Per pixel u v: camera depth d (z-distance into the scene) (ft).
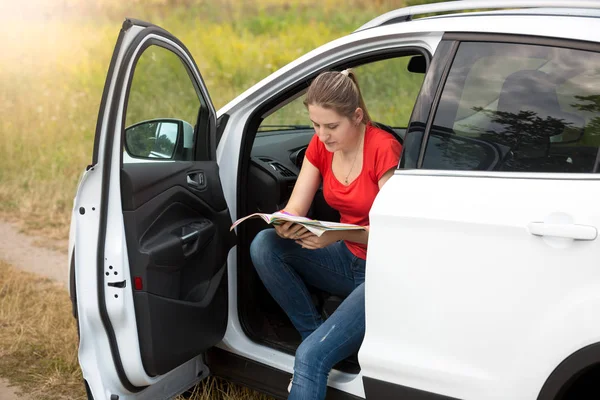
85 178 7.41
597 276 5.86
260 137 10.95
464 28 7.18
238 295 9.23
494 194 6.49
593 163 6.15
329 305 8.86
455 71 7.13
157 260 7.68
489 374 6.51
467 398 6.67
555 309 6.08
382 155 7.78
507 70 6.84
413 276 6.85
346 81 7.73
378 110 19.54
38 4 38.55
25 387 10.59
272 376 8.81
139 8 37.55
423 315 6.83
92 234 7.48
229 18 35.68
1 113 25.62
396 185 7.11
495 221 6.34
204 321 8.50
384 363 7.14
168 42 8.12
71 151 22.71
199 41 31.83
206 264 8.69
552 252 6.07
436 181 6.89
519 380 6.34
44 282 14.66
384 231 7.02
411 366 6.96
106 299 7.54
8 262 15.75
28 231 17.79
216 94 25.84
